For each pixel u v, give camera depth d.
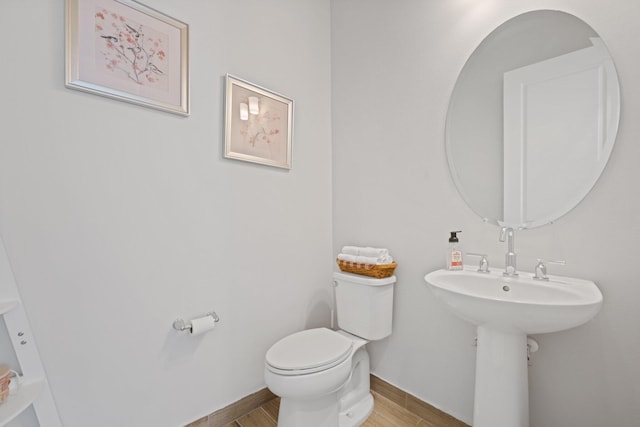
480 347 1.08
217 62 1.43
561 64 1.10
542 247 1.13
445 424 1.39
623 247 0.96
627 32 0.96
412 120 1.55
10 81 0.94
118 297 1.14
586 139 1.04
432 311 1.45
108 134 1.12
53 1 1.01
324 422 1.23
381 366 1.68
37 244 0.98
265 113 1.62
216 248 1.43
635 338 0.94
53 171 1.01
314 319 1.88
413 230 1.54
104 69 1.10
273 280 1.67
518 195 1.20
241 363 1.52
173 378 1.28
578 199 1.05
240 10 1.53
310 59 1.88
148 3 1.22
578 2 1.06
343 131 1.92
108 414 1.11
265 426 1.42
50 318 1.00
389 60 1.65
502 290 1.11
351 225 1.87
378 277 1.49
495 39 1.27
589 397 1.03
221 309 1.44
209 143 1.41
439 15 1.45
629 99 0.95
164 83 1.25
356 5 1.83
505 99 1.24
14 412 0.77
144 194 1.21
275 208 1.69
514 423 1.01
